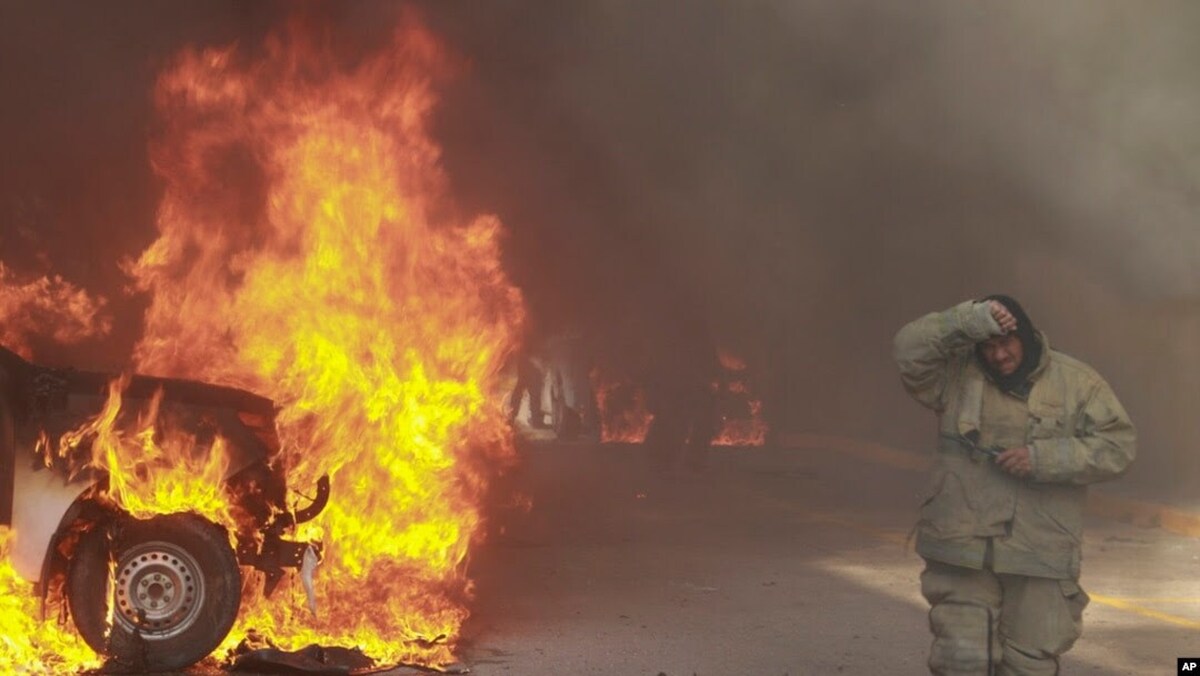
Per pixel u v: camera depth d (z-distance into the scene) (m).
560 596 9.48
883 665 7.48
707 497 15.93
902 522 13.91
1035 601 5.19
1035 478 5.09
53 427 7.19
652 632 8.30
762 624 8.58
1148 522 13.80
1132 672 7.34
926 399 5.37
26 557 7.07
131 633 7.06
